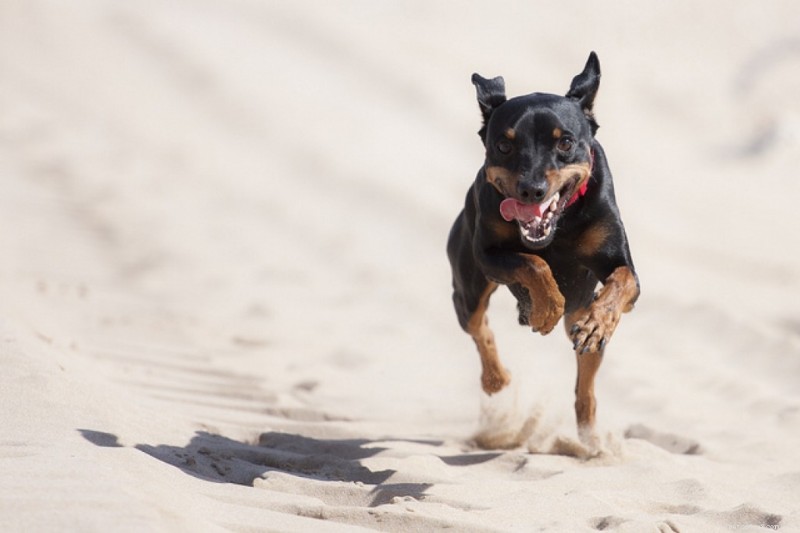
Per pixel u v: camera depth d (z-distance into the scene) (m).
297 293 15.77
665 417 9.71
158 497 5.10
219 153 25.11
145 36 34.25
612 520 5.88
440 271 17.75
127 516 4.73
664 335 13.66
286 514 5.50
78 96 28.64
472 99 31.45
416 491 6.28
